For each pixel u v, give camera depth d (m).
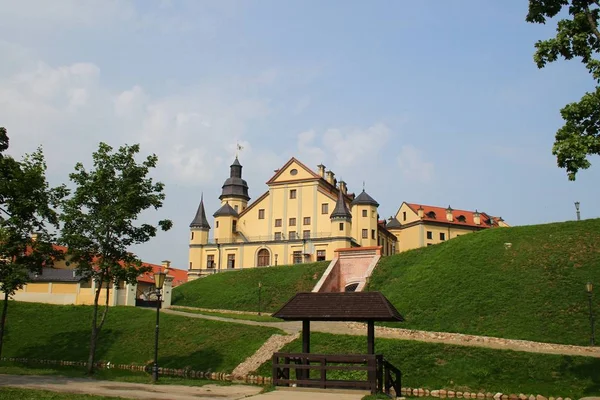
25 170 28.34
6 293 27.48
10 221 27.34
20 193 27.77
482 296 37.66
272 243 75.88
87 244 29.70
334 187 84.94
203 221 81.00
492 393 25.11
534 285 37.16
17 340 40.44
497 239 45.56
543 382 25.25
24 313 45.59
